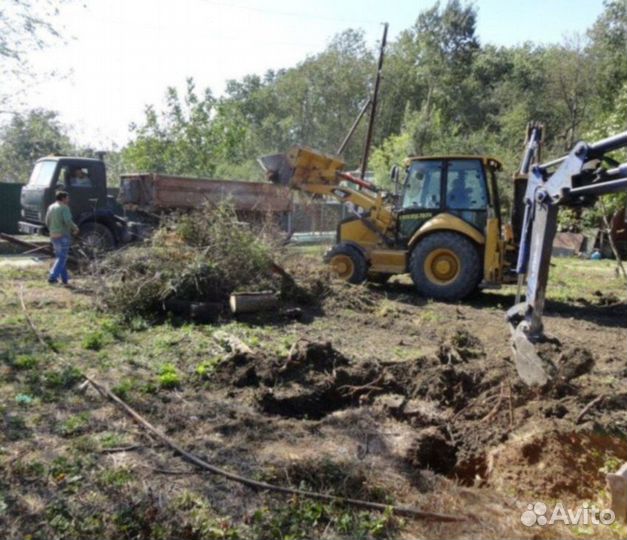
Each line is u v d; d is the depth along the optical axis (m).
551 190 4.86
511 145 31.98
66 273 10.80
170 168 25.89
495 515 3.80
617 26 35.38
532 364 5.09
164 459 4.20
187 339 7.14
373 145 45.62
